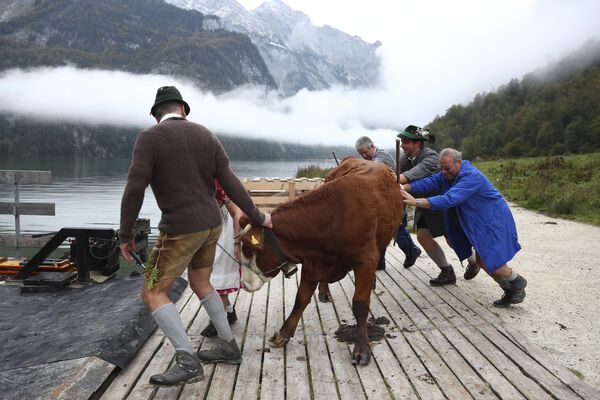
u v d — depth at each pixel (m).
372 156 6.20
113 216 15.95
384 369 3.80
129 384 3.50
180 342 3.36
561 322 5.07
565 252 8.95
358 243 3.86
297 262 3.94
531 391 3.47
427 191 5.86
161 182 3.30
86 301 5.11
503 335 4.49
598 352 4.32
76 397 3.21
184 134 3.32
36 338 4.15
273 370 3.77
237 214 4.32
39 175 7.26
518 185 21.08
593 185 16.55
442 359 3.98
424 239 6.05
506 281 5.34
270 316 4.95
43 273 5.88
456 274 6.91
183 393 3.41
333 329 4.61
